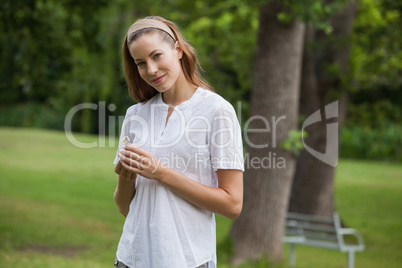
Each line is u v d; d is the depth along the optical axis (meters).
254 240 11.45
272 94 11.11
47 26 14.66
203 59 16.47
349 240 16.83
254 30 19.47
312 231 11.59
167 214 3.82
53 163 28.41
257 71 11.32
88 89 18.66
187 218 3.84
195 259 3.83
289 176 11.40
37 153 31.28
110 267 11.43
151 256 3.87
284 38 11.11
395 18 17.23
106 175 26.05
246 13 18.22
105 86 24.69
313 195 16.42
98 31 15.03
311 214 16.44
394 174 31.02
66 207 18.83
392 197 24.61
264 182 11.35
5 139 35.81
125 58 4.14
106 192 22.22
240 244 11.51
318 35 16.06
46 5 14.58
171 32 3.91
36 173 25.36
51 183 23.30
